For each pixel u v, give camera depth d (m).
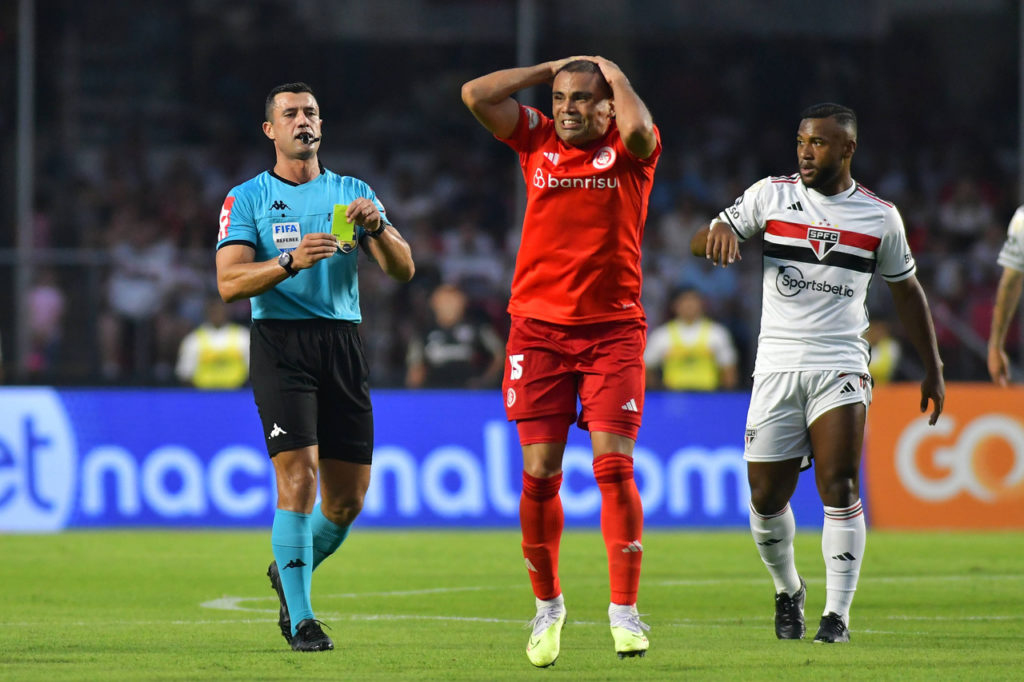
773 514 20.25
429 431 41.69
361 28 75.44
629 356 17.92
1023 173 58.47
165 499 40.88
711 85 75.62
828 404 19.72
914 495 41.69
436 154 72.81
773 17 75.75
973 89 75.88
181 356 52.94
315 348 19.34
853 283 19.86
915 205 69.69
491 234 68.12
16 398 40.88
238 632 21.19
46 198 67.12
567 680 16.20
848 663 17.73
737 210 20.48
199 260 57.28
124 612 24.11
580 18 75.62
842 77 75.94
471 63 75.88
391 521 41.19
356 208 19.02
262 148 73.81
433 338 50.69
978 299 57.28
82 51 72.69
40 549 35.31
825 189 20.00
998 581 29.27
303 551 18.94
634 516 17.53
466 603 25.83
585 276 17.92
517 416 18.09
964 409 42.09
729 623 22.84
